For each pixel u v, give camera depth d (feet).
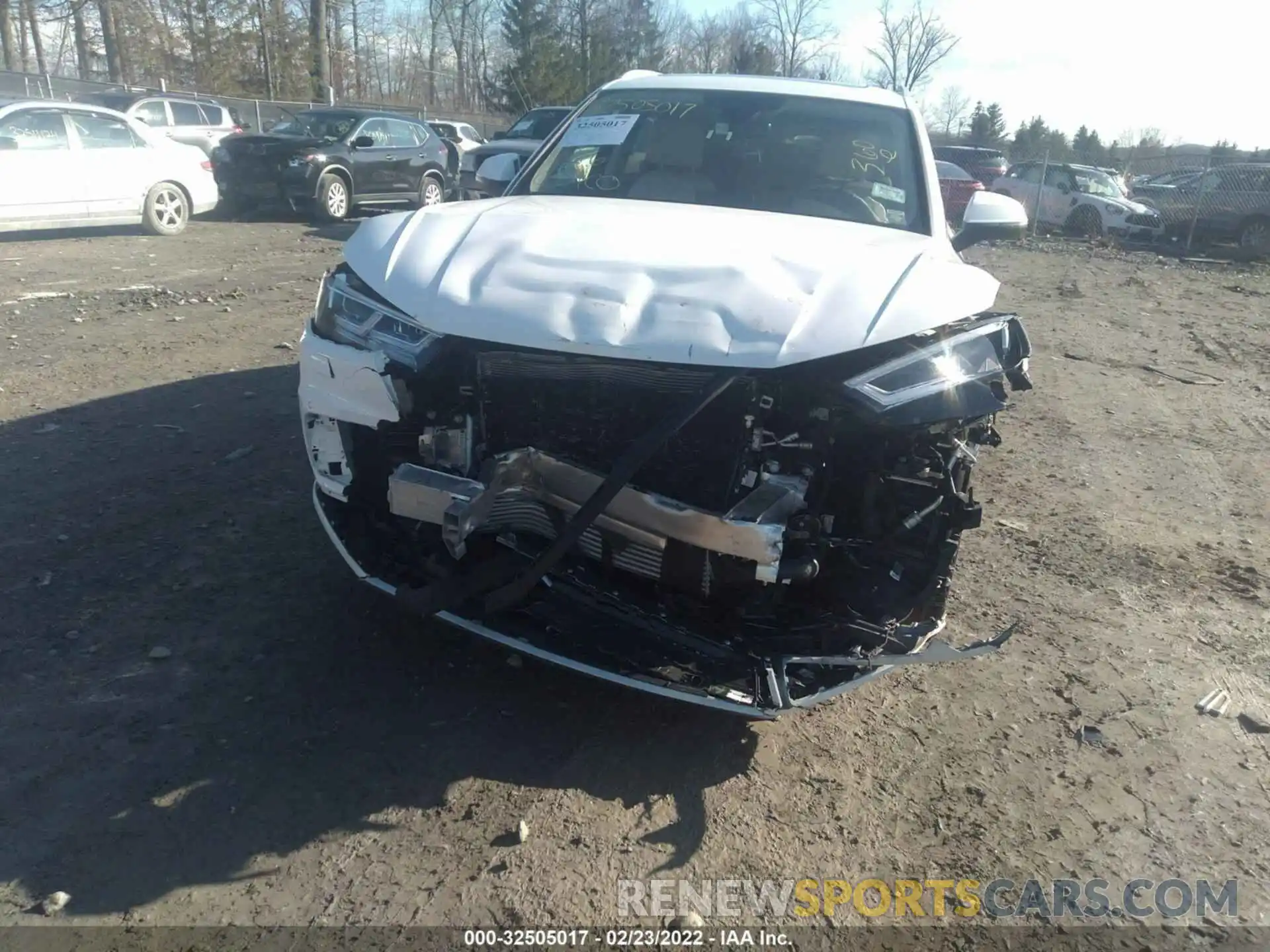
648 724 10.20
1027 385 11.65
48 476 15.15
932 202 12.70
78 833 8.23
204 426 17.67
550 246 9.93
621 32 161.79
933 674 11.59
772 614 9.32
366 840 8.39
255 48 123.34
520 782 9.21
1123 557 15.02
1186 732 10.74
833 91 14.74
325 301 10.26
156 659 10.64
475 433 9.53
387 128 52.03
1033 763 10.05
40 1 109.29
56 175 37.01
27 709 9.72
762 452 8.94
